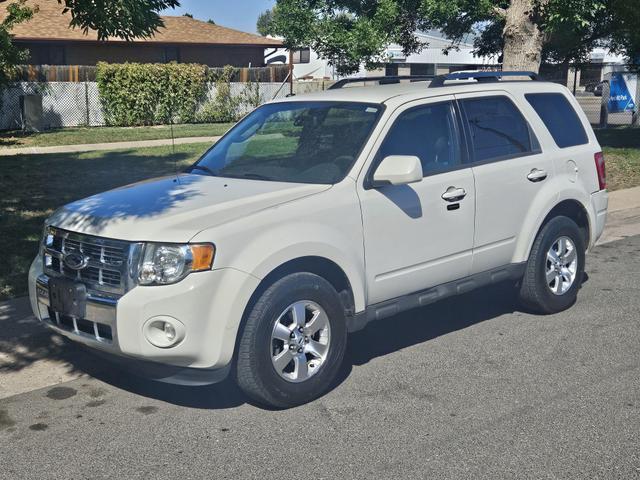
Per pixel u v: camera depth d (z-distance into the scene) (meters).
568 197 6.59
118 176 13.74
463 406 4.88
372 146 5.36
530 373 5.43
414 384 5.25
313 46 15.94
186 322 4.41
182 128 25.78
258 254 4.59
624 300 7.19
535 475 4.01
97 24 8.82
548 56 20.12
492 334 6.28
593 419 4.67
